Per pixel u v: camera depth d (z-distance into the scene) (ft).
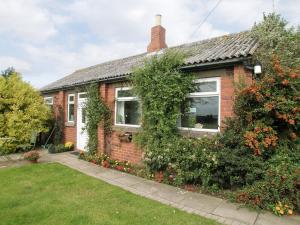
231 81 19.86
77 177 22.50
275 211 14.64
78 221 13.46
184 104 23.50
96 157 30.30
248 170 16.88
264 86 16.60
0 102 36.29
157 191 19.07
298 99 16.10
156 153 22.36
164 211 14.94
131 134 28.02
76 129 39.68
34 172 24.25
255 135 16.44
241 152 17.28
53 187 19.51
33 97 40.14
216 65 20.18
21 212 14.58
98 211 14.82
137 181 21.79
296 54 20.97
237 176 17.56
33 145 38.86
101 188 19.30
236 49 20.89
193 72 22.52
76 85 36.96
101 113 31.86
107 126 31.83
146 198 17.34
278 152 17.24
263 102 16.80
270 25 23.75
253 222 13.61
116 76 28.55
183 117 23.68
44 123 42.19
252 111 17.04
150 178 22.72
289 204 14.89
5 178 21.98
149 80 23.26
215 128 21.16
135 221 13.53
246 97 17.34
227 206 15.93
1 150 34.81
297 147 17.42
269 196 15.30
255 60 18.12
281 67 16.60
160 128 22.63
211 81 21.40
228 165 17.65
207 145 19.17
